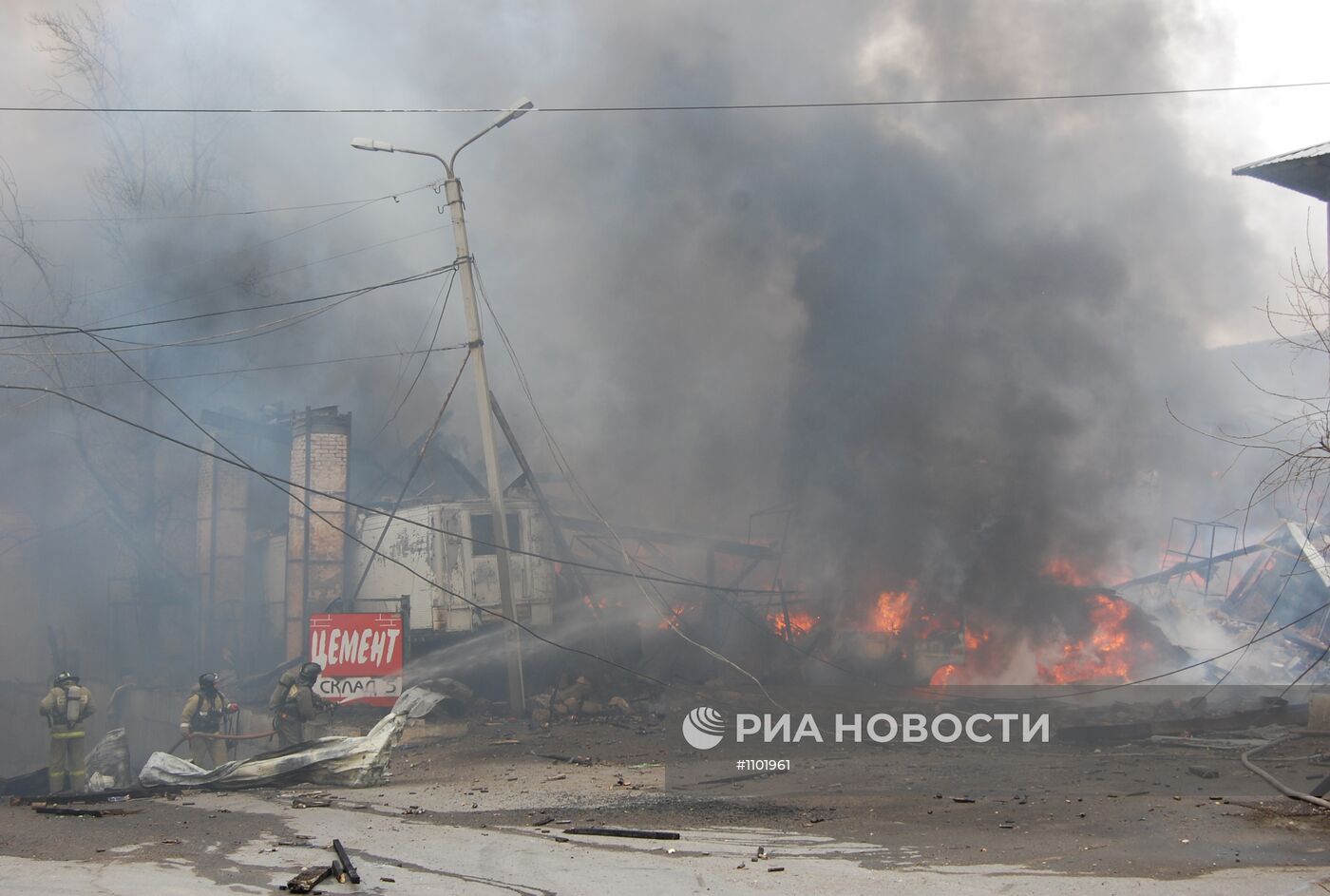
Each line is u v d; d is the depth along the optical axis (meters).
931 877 6.74
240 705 21.14
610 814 9.99
